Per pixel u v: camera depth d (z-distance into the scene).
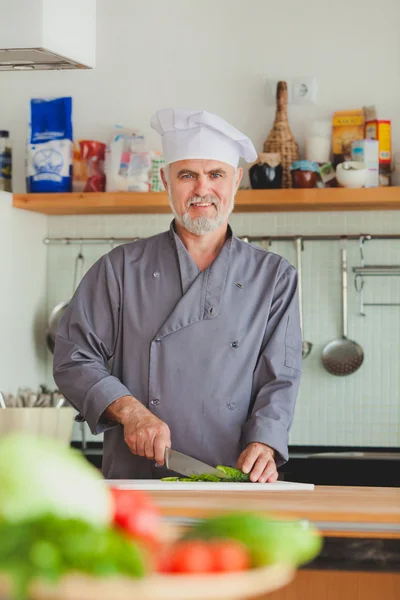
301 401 3.55
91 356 2.36
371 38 3.46
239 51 3.54
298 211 3.54
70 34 2.51
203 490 1.90
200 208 2.36
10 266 3.44
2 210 3.38
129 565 0.67
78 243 3.71
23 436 0.77
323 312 3.55
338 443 3.53
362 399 3.52
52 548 0.67
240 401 2.31
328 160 3.38
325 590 1.62
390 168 3.33
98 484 0.76
